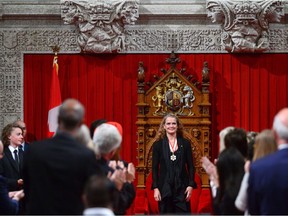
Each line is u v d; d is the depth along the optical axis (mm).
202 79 10844
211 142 11047
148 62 11164
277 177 5176
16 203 6609
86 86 11156
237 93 11102
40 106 11164
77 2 10906
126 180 6180
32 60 11211
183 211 9047
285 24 11148
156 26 11195
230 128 6656
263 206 5230
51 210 5203
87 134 5707
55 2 11211
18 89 11219
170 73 10891
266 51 11102
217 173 6266
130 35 11164
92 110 11141
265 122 11102
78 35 11148
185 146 9227
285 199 5172
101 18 10852
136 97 11125
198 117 10828
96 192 4242
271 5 10883
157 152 9188
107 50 11008
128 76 11141
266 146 5766
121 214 6152
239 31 10945
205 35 11172
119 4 10891
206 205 10391
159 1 11211
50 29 11219
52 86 10742
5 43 11219
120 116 11133
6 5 11195
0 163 9094
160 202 9094
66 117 5277
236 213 6074
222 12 10938
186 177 9195
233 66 11133
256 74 11109
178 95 10852
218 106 11102
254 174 5270
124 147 11109
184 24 11211
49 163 5219
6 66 11234
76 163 5191
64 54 11180
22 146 9703
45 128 11148
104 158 6035
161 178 9125
